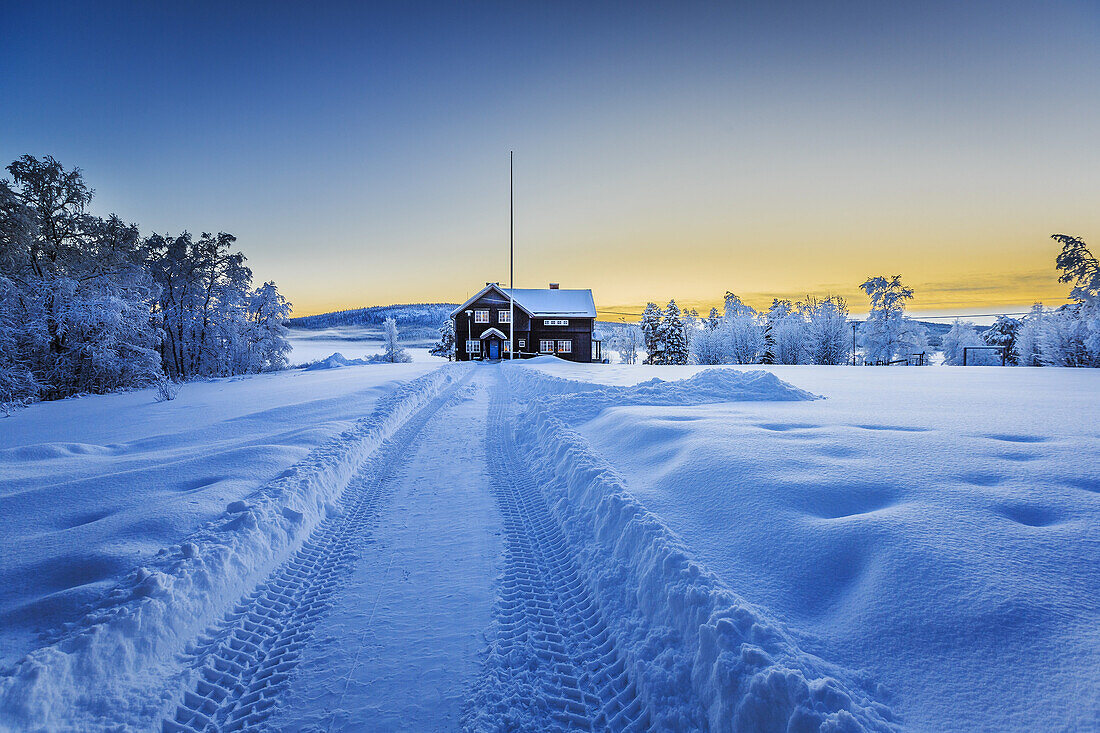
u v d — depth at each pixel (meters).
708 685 2.22
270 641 3.03
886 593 2.55
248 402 12.97
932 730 1.81
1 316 19.84
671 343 57.16
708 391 9.27
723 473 4.39
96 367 22.70
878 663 2.17
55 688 2.31
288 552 4.18
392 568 3.91
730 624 2.33
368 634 3.07
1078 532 2.93
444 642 2.96
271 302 36.72
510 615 3.22
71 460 6.66
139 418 11.23
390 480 6.16
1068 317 23.78
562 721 2.35
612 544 3.76
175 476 5.49
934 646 2.20
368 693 2.56
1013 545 2.82
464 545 4.29
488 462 6.93
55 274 22.06
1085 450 4.62
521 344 45.12
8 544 3.83
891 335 38.84
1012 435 5.45
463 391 15.92
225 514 4.34
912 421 6.46
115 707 2.40
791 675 1.97
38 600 3.02
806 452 4.82
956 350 44.22
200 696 2.57
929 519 3.17
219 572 3.41
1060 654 2.01
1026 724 1.76
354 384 16.02
